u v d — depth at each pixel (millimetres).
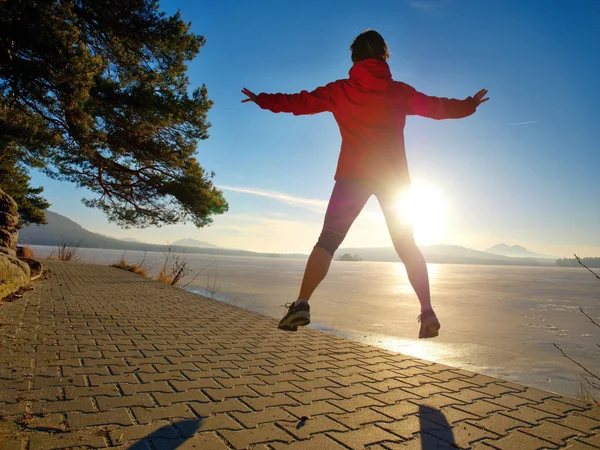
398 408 2949
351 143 2400
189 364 3969
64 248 27469
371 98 2383
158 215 16656
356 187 2371
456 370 4051
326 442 2346
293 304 2260
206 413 2707
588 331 11188
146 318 6652
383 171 2348
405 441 2400
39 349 4246
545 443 2412
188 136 14914
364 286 28062
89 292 9672
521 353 7887
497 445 2373
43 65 10984
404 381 3639
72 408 2680
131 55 14375
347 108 2416
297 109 2502
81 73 10828
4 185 20234
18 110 12086
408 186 2395
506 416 2838
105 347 4508
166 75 14727
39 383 3162
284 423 2600
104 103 12914
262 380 3539
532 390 3447
